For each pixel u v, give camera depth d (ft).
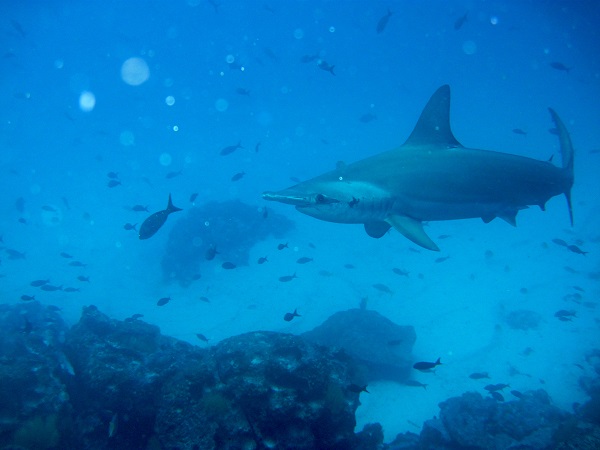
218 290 53.78
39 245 70.28
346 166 16.55
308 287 53.31
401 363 34.86
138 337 25.26
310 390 17.58
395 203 15.31
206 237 62.69
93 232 76.64
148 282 58.49
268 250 64.28
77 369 22.22
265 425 16.71
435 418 27.40
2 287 54.44
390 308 48.29
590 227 67.77
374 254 62.80
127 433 19.43
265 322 46.26
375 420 31.01
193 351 24.27
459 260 59.77
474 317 45.21
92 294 54.13
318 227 74.23
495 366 37.11
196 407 17.03
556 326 42.22
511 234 68.69
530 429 24.48
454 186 15.76
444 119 16.60
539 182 17.42
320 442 17.03
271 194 14.79
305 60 50.83
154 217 23.57
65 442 18.21
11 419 17.84
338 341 36.99
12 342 24.08
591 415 25.98
